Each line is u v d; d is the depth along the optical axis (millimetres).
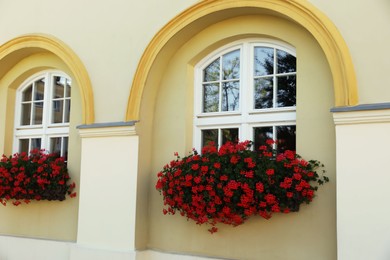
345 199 4219
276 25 4973
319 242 4516
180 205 4930
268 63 5184
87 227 5648
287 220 4695
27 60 6789
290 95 5023
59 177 6023
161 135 5559
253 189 4504
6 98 6945
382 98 4188
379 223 4086
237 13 5086
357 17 4379
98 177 5648
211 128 5434
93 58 5902
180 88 5492
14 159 6246
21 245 6348
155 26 5508
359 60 4312
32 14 6523
